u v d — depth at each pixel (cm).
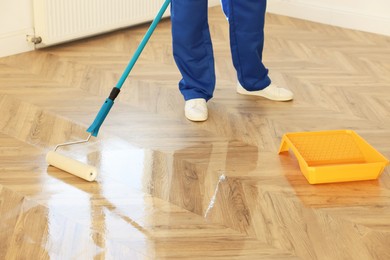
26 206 307
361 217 312
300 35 541
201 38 388
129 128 374
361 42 533
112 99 339
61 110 390
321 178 332
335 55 501
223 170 341
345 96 430
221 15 581
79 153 347
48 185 322
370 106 418
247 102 413
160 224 301
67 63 457
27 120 376
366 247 293
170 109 399
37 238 288
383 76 466
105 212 306
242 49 396
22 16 465
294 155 357
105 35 513
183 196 320
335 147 359
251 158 353
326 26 568
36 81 426
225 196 322
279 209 315
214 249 288
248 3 384
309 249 291
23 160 340
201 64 392
